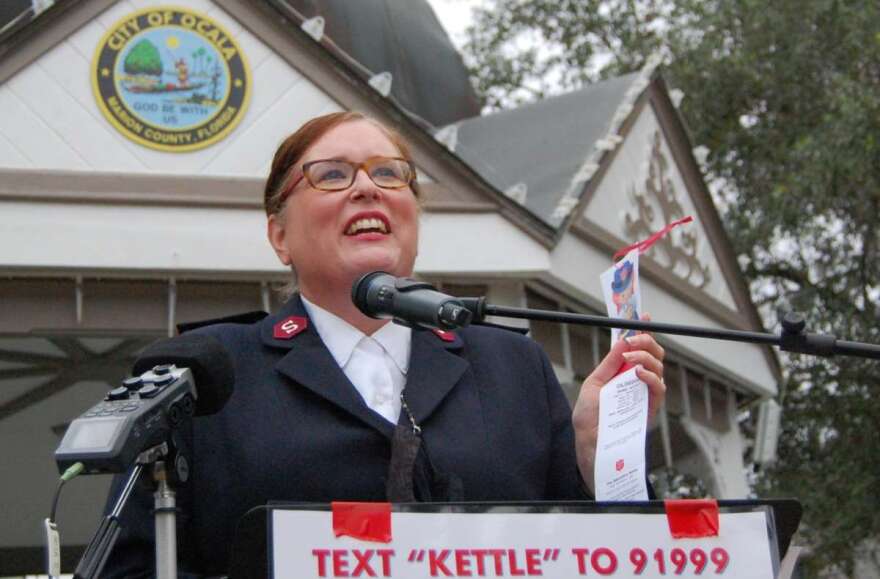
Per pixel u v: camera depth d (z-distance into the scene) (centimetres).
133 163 876
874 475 1769
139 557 384
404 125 933
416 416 405
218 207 880
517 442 416
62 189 858
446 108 1410
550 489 426
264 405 402
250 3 905
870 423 1806
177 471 331
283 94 912
